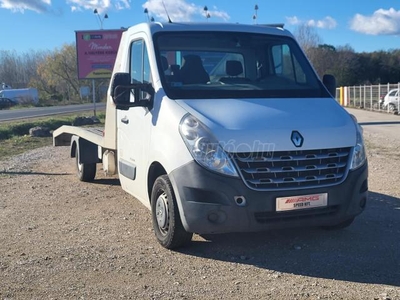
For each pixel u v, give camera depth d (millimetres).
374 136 19625
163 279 4793
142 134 5938
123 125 6672
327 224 5375
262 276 4840
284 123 5117
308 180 5047
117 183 9625
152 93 5734
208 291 4504
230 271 4973
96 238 6105
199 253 5477
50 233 6367
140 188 6145
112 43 27875
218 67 5977
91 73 28203
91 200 8203
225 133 4910
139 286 4637
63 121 27797
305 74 6258
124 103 5719
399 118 31641
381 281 4684
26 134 22734
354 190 5270
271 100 5570
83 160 9445
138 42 6395
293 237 5977
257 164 4902
